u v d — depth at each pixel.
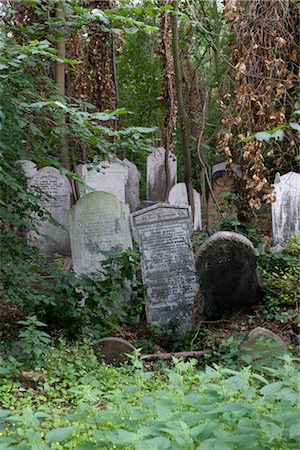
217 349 7.11
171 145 15.45
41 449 2.56
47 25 7.62
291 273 8.45
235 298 7.97
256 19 7.61
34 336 6.15
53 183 11.58
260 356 5.63
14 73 6.45
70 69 12.38
